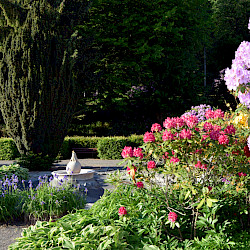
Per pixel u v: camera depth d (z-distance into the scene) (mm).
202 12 28406
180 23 25000
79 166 10211
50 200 6758
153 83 25031
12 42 12617
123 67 24031
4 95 12828
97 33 22438
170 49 24484
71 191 7328
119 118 26375
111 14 22938
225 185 4875
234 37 37000
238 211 4590
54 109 13258
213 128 4141
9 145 18000
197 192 4023
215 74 36406
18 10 13375
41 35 12664
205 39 30422
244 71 3762
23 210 6676
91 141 20891
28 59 12445
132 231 4074
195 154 4199
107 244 3629
